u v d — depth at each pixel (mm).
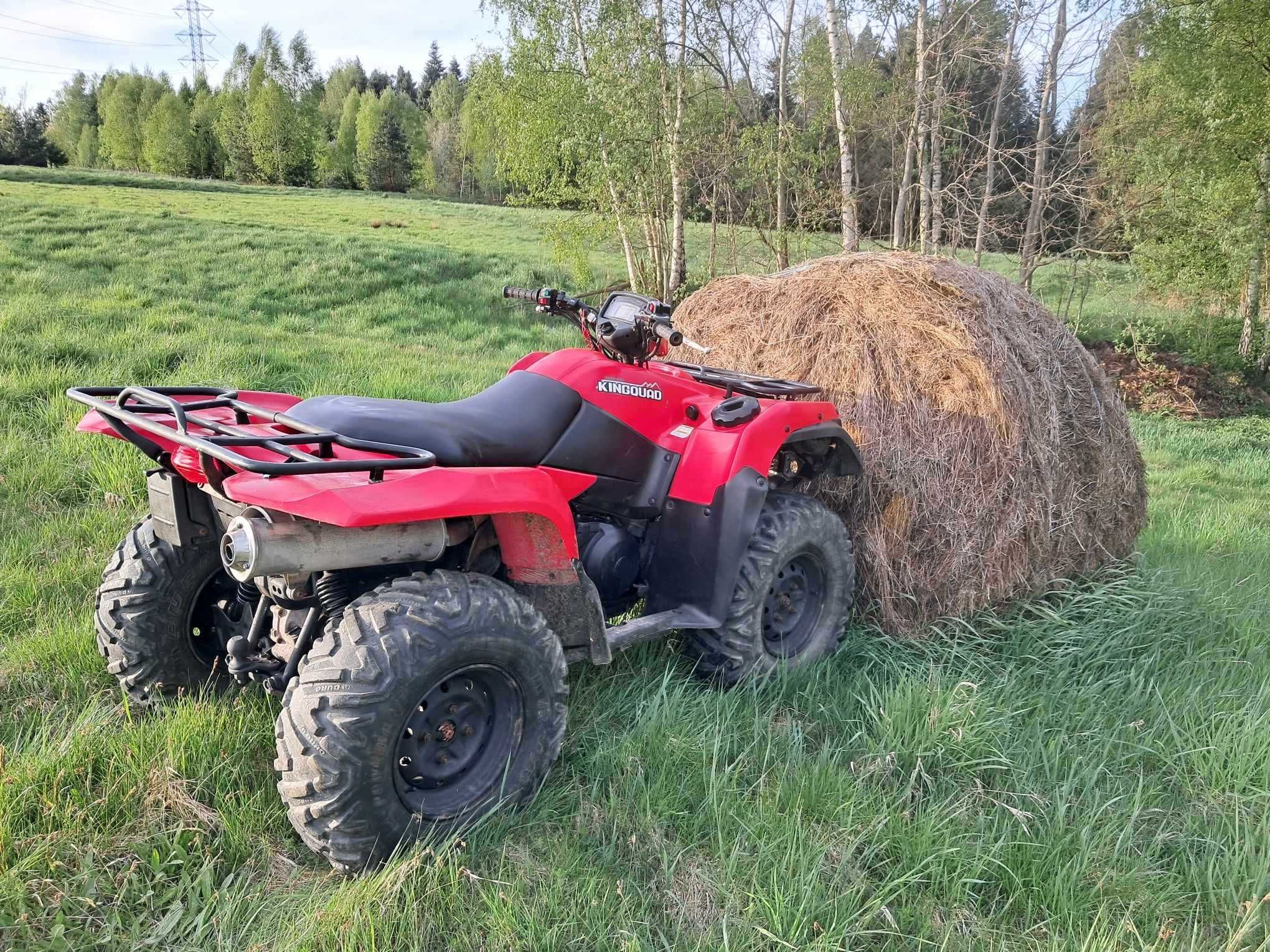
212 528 2863
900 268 4516
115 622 3016
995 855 2586
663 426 3504
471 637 2447
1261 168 18922
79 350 8188
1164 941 2342
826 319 4480
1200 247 20609
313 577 2650
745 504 3346
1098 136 21344
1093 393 4828
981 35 16484
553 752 2750
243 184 71125
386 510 2232
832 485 4262
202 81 109562
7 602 3871
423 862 2363
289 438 2330
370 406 2723
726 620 3426
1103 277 21438
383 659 2291
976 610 4238
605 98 15977
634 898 2371
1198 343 22094
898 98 16500
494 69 17219
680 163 17281
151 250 19766
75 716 3094
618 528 3422
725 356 4746
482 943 2188
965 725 3154
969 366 4219
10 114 91500
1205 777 3100
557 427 3090
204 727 2863
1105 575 4840
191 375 7805
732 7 17469
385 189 84438
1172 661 4094
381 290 18516
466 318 17125
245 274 18156
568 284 22266
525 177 18469
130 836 2455
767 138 15984
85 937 2121
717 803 2715
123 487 5301
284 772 2305
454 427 2783
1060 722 3443
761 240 18203
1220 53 17297
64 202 30375
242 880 2371
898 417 4242
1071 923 2336
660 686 3414
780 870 2414
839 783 2832
